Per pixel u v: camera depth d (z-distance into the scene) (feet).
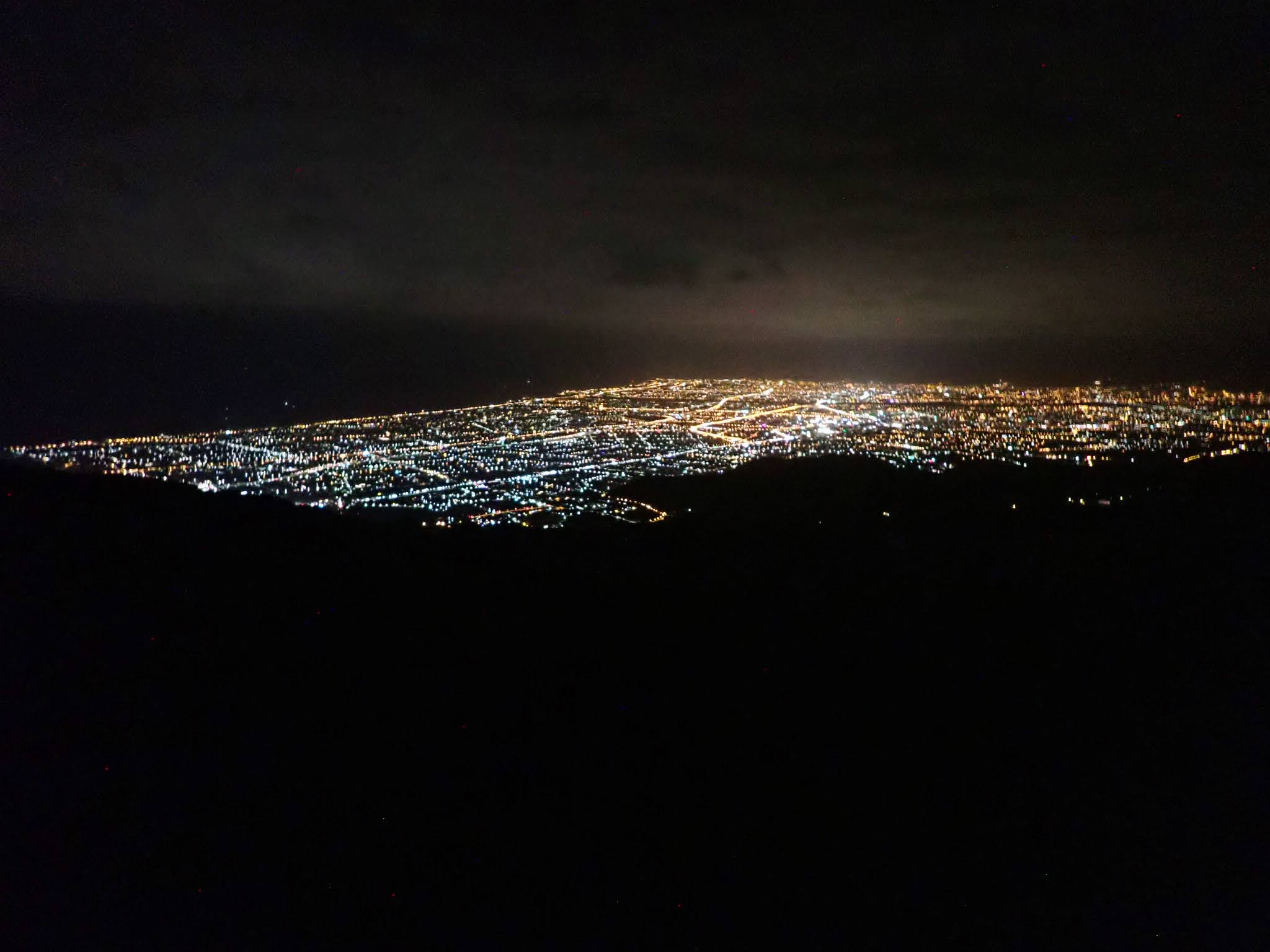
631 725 13.32
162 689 12.95
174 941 8.64
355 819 10.66
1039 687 14.83
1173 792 11.95
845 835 11.05
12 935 8.41
